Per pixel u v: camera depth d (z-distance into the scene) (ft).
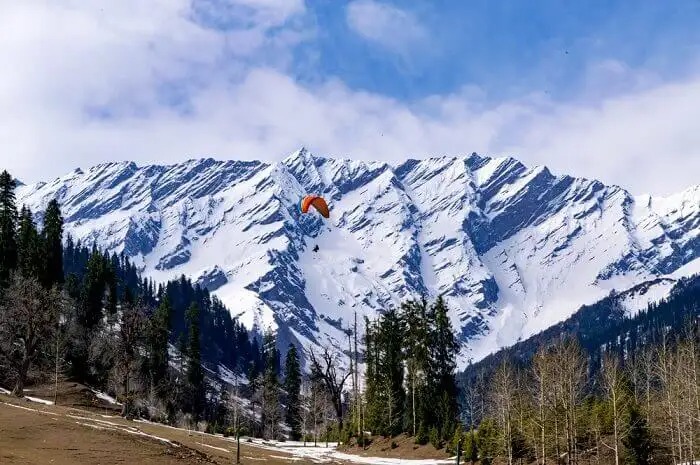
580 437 272.51
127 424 261.65
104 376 395.34
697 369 261.03
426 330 349.82
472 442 283.38
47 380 361.51
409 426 339.77
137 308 367.25
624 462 249.14
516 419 267.39
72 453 175.42
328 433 415.64
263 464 235.20
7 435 182.19
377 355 376.07
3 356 335.06
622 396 257.75
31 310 306.55
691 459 229.04
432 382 346.54
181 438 257.96
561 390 239.91
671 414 250.37
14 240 424.46
